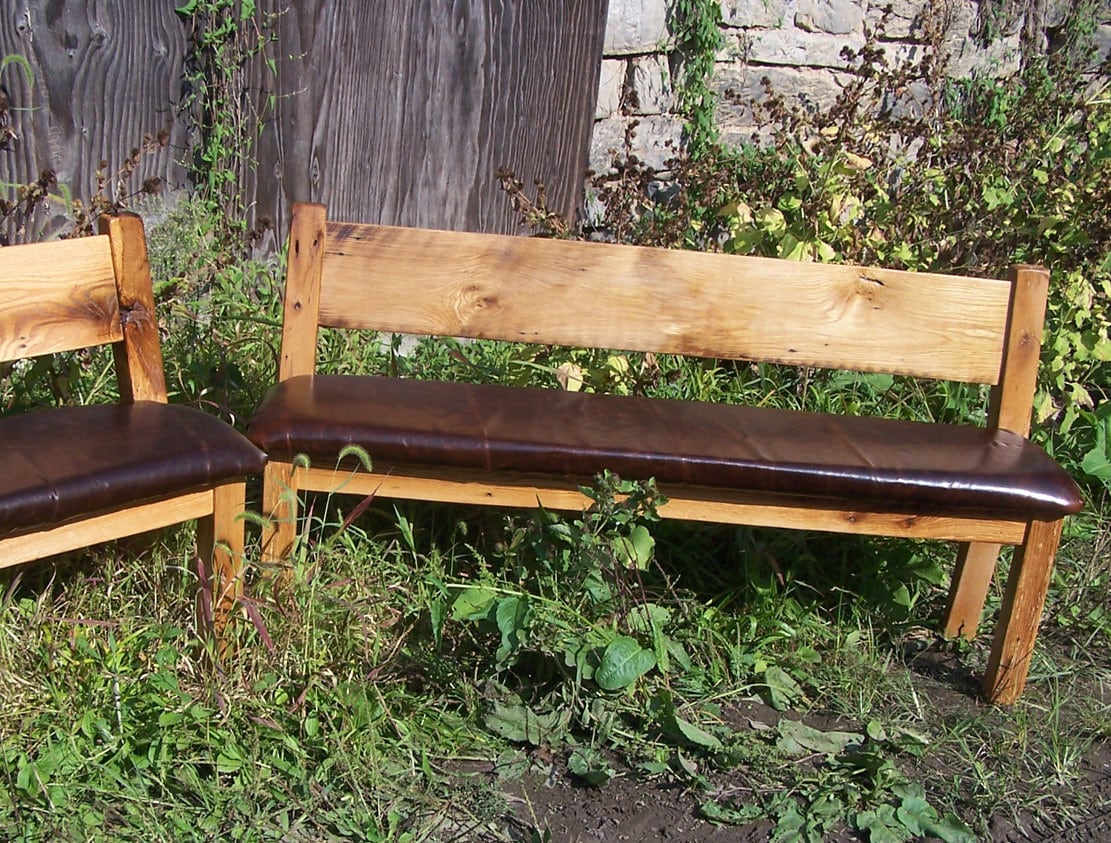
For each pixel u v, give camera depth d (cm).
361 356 360
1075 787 263
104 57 368
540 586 277
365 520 309
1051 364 369
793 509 269
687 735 254
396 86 404
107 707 240
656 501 255
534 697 266
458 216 429
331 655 259
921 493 262
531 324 303
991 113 505
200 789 228
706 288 304
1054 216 393
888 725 274
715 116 460
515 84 418
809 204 381
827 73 479
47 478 220
